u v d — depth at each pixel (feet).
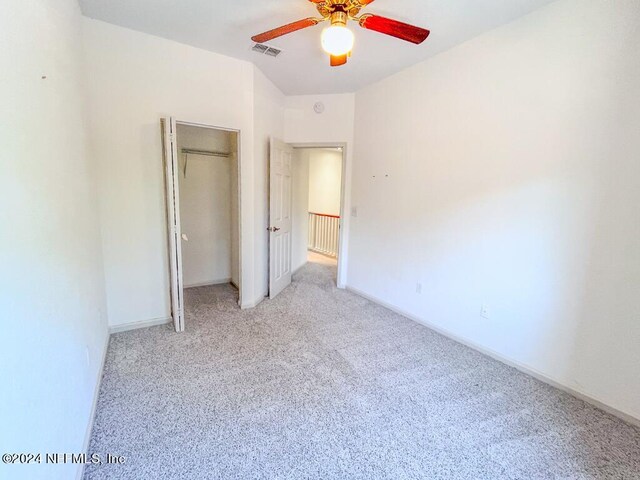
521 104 8.11
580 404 7.26
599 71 6.75
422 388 7.73
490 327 9.23
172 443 5.88
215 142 14.64
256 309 12.37
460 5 7.45
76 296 5.71
